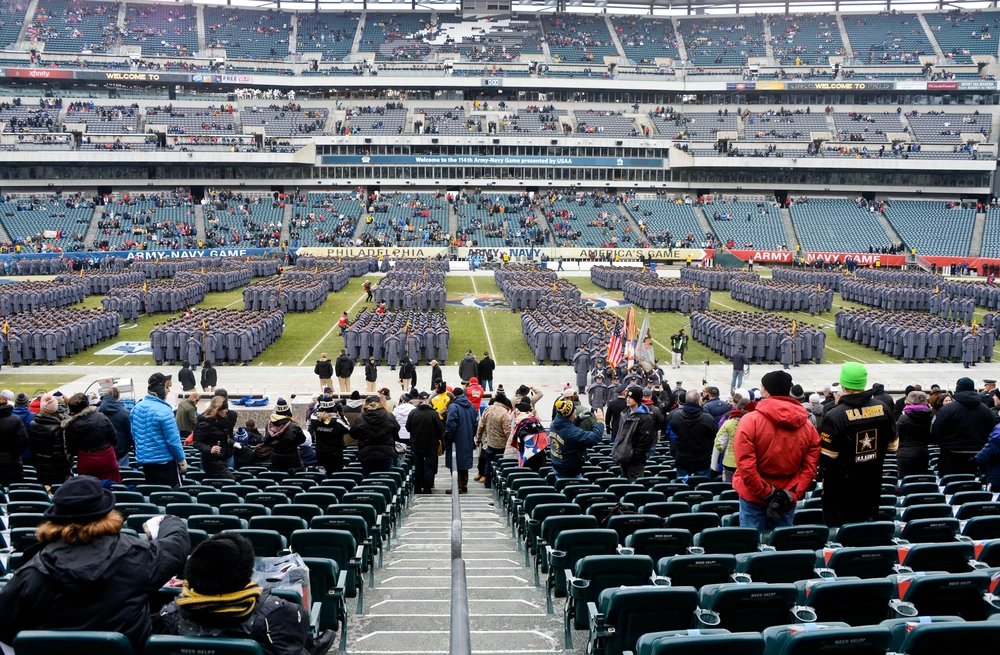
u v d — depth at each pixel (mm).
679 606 5750
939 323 38312
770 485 7516
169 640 4320
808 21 102188
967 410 11930
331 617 6836
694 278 63062
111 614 4441
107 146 80938
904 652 4633
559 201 88562
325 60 96000
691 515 8617
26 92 86188
